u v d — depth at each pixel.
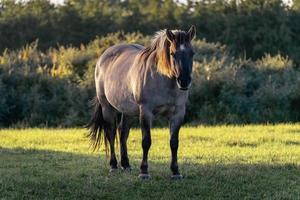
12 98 26.45
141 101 11.00
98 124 13.02
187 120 26.34
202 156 14.34
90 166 12.88
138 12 47.22
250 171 11.87
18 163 13.41
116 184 10.91
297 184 11.04
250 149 15.85
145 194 10.38
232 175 11.48
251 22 44.91
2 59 29.31
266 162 13.05
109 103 12.70
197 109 26.38
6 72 27.91
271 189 10.66
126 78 11.59
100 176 11.61
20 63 29.69
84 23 45.28
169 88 10.72
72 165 13.03
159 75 10.72
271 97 26.47
